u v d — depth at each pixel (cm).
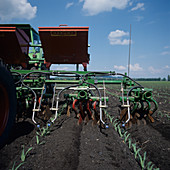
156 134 336
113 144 287
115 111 531
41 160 230
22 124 381
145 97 386
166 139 310
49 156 241
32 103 441
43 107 443
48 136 316
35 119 421
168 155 252
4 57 553
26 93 404
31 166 215
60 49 578
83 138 311
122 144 288
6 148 262
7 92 258
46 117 408
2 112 254
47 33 534
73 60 613
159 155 252
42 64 816
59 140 296
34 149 262
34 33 795
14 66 650
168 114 505
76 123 404
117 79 487
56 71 468
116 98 829
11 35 482
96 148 270
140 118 427
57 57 605
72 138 306
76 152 255
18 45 511
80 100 387
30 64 812
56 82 440
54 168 211
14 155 243
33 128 358
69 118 450
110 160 233
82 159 234
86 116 395
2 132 247
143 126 389
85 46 561
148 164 211
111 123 405
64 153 249
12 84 273
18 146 271
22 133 328
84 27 517
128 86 461
